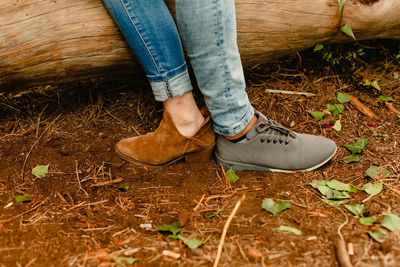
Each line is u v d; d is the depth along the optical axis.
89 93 2.15
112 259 1.23
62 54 1.71
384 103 2.14
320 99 2.18
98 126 1.98
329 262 1.19
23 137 1.90
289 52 2.10
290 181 1.63
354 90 2.26
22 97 2.14
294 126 2.01
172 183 1.66
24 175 1.69
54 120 2.00
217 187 1.62
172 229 1.36
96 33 1.70
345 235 1.29
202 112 1.72
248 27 1.88
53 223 1.42
